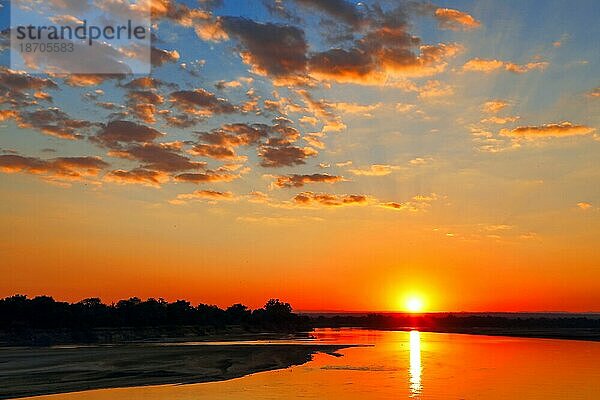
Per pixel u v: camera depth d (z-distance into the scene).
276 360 78.94
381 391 51.38
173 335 154.25
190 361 72.25
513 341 136.38
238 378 58.66
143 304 178.88
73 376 55.56
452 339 146.62
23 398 44.19
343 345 115.19
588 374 64.81
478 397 48.78
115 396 45.75
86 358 73.62
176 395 47.09
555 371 67.75
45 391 47.28
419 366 72.94
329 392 50.38
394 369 69.12
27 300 160.50
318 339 143.88
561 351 100.88
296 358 83.25
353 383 56.16
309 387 53.16
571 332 196.25
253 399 46.22
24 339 117.75
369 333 192.12
